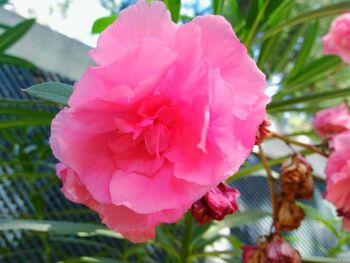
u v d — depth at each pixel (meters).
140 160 0.07
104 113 0.07
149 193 0.07
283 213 0.11
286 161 0.12
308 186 0.11
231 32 0.07
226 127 0.07
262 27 0.15
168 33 0.07
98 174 0.07
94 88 0.07
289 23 0.13
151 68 0.07
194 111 0.07
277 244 0.11
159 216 0.07
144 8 0.07
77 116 0.07
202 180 0.07
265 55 0.15
